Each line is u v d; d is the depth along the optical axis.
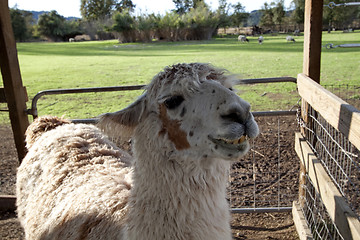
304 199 3.84
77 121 4.35
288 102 9.34
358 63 16.66
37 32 82.44
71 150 3.24
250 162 5.73
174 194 2.14
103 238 2.38
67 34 82.06
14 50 4.28
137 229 2.20
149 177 2.25
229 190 4.87
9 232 4.23
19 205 3.41
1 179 5.60
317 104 2.98
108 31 69.75
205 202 2.16
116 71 18.36
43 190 3.05
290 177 5.17
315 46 3.41
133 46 43.88
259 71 16.05
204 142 2.07
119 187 2.70
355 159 4.48
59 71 19.19
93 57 28.23
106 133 2.53
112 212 2.47
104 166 3.07
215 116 2.00
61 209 2.76
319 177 3.04
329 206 2.74
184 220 2.12
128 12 58.88
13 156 6.62
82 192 2.76
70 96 11.82
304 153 3.54
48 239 2.74
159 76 2.32
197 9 58.81
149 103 2.35
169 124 2.21
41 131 3.67
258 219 4.27
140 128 2.41
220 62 20.70
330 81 11.91
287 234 3.93
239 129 1.93
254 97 10.16
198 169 2.14
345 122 2.24
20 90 4.39
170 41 55.41
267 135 6.88
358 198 3.86
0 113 9.84
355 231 2.16
